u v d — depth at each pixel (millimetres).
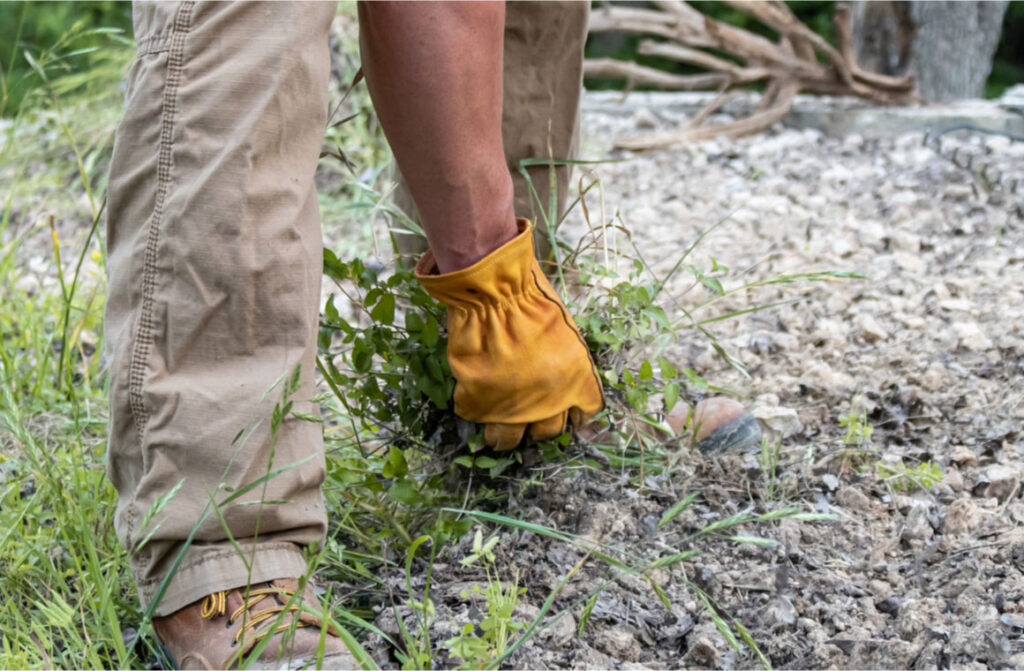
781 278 1937
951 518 1764
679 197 3939
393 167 2045
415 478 1847
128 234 1327
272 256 1280
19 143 4238
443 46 1329
